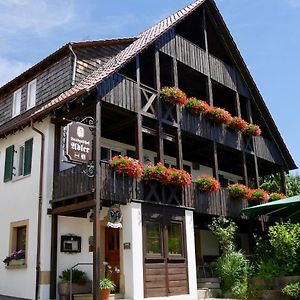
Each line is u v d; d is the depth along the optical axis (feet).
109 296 39.81
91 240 45.65
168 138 51.03
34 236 45.14
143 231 43.75
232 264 50.11
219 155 66.49
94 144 41.63
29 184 47.70
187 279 47.37
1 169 53.31
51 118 46.80
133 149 57.41
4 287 47.73
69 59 51.44
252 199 61.16
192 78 61.87
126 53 51.26
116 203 42.75
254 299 46.55
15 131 51.13
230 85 65.57
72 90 46.75
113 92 45.01
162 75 60.59
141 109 48.01
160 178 46.47
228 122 60.95
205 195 54.08
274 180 94.12
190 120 55.01
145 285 42.47
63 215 45.44
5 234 49.67
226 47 67.56
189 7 61.77
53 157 46.01
